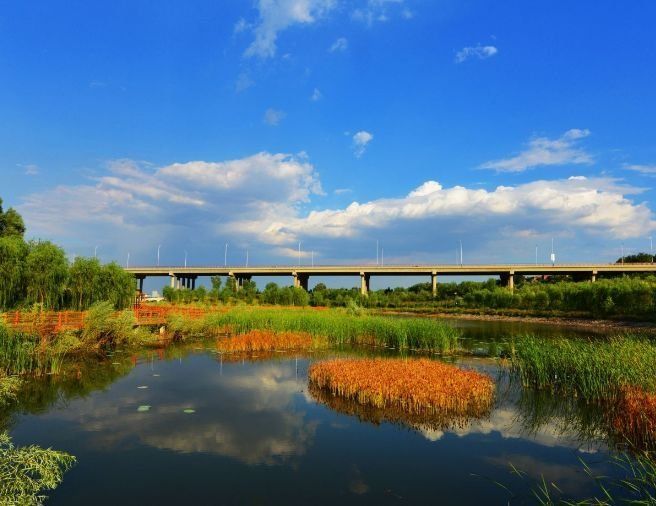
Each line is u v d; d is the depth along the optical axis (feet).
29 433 41.01
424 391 48.98
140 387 58.75
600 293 184.44
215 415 46.98
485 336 127.44
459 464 35.19
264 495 29.71
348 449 37.96
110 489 30.37
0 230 136.98
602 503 27.48
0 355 60.34
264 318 117.50
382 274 329.52
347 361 66.49
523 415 48.26
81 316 83.92
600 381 52.85
